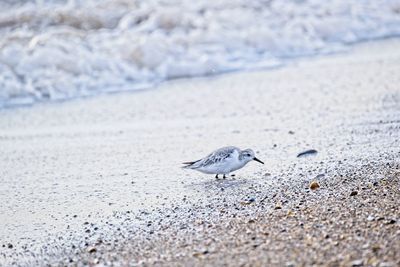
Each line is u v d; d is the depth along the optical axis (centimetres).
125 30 2338
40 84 1855
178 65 2028
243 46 2239
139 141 1367
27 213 1020
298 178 1081
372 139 1268
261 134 1366
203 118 1523
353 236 786
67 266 808
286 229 834
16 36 2159
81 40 2169
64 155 1302
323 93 1681
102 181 1147
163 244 839
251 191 1039
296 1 2761
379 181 1014
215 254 777
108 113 1620
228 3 2627
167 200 1031
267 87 1803
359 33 2478
